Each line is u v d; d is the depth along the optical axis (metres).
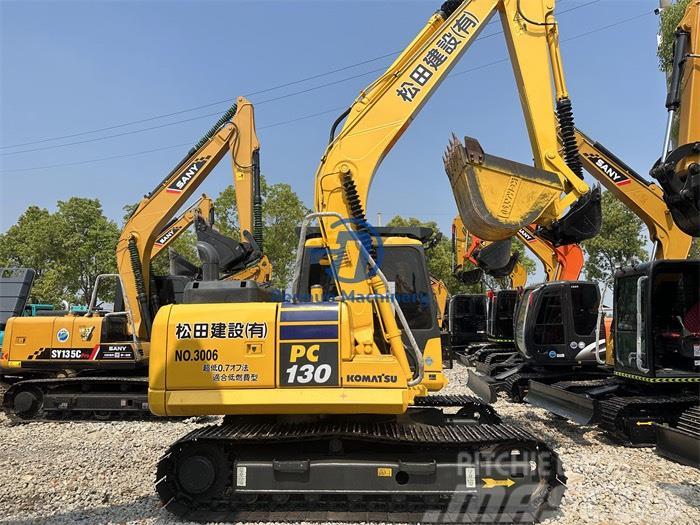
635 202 10.25
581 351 10.55
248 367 4.68
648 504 5.01
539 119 6.05
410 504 4.84
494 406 10.33
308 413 4.75
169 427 8.85
